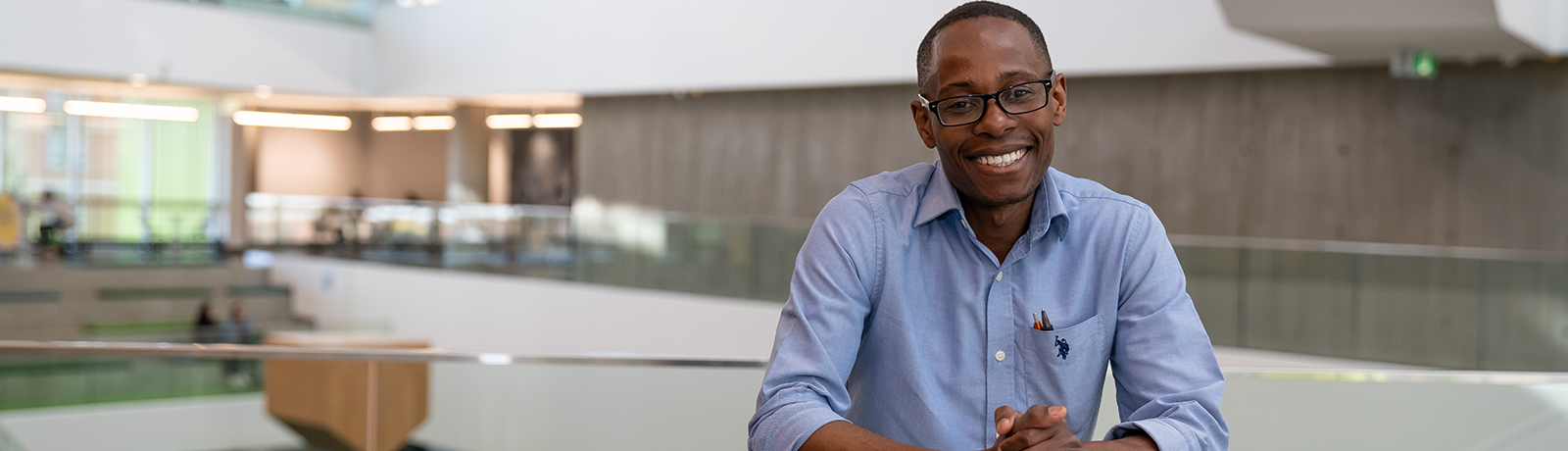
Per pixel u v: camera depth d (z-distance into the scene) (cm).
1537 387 245
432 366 328
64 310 1271
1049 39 906
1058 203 134
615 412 308
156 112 1555
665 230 1052
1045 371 136
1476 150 772
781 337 135
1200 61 830
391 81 1401
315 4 1377
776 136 1158
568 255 1138
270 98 1543
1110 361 144
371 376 330
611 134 1305
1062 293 138
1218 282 747
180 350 319
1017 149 128
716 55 1109
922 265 138
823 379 131
